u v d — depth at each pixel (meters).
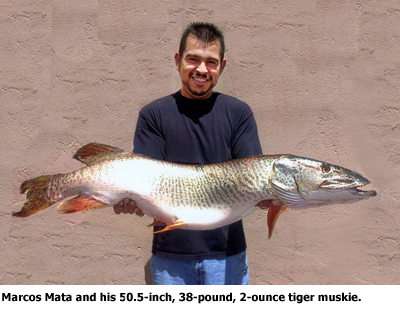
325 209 4.05
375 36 4.09
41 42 4.07
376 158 4.04
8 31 4.07
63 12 4.07
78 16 4.07
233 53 4.05
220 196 2.79
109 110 4.05
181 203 2.78
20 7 4.07
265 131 4.05
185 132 2.95
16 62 4.06
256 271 4.04
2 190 4.02
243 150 2.97
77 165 4.03
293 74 4.06
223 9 4.05
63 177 2.82
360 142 4.04
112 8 4.07
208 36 2.87
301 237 4.04
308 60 4.07
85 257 4.04
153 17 4.06
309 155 4.04
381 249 4.02
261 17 4.07
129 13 4.06
